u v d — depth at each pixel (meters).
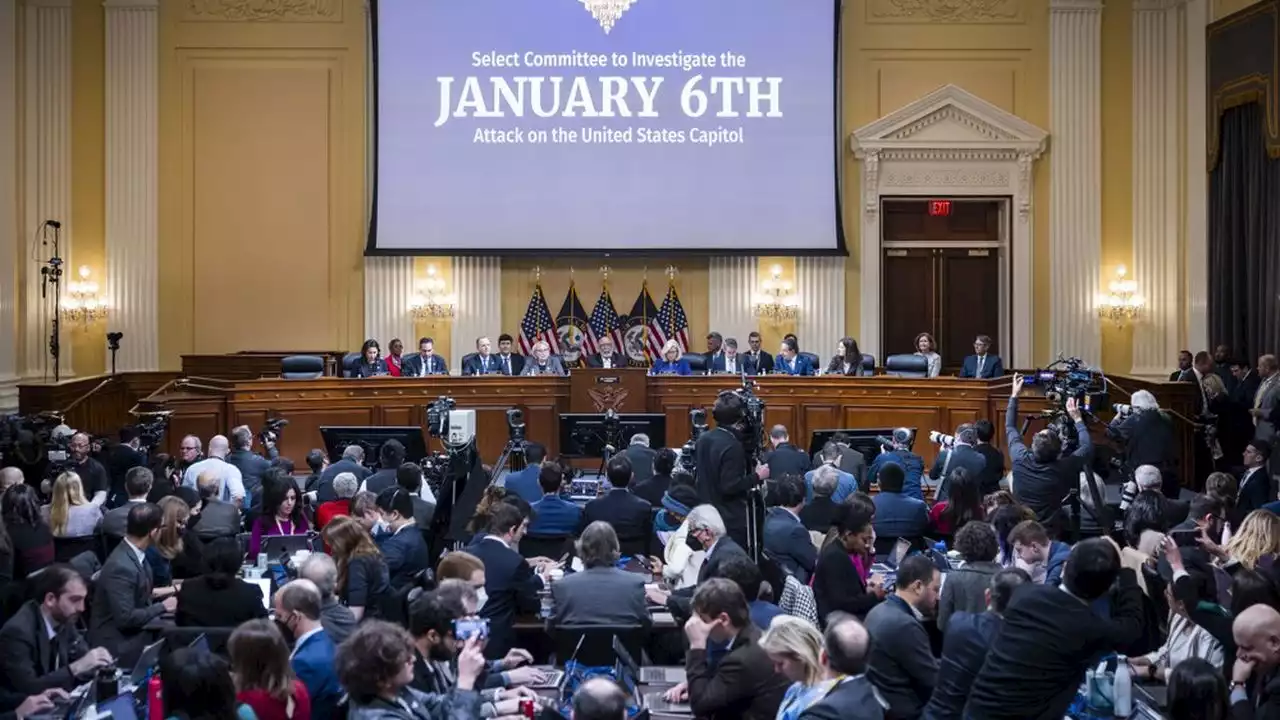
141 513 7.46
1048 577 7.48
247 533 9.67
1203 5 18.64
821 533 8.89
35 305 19.02
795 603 7.00
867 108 19.66
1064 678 5.27
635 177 19.31
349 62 19.45
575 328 19.61
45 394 15.81
